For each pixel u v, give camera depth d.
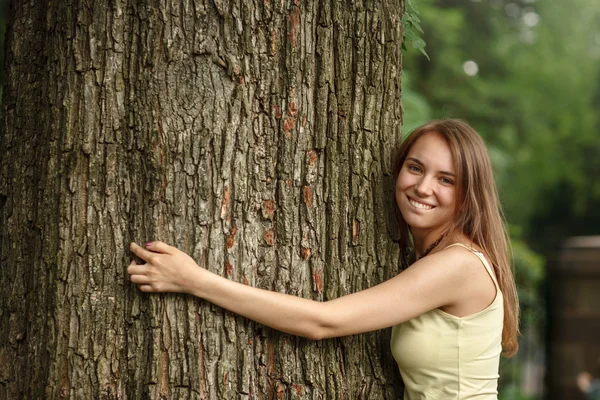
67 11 2.32
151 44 2.27
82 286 2.28
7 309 2.42
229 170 2.31
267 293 2.25
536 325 7.77
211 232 2.29
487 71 14.34
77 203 2.29
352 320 2.31
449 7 13.95
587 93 18.69
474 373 2.46
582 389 6.79
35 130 2.42
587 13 17.91
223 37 2.30
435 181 2.47
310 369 2.40
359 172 2.50
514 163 15.96
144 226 2.28
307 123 2.40
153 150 2.26
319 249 2.43
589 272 6.88
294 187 2.38
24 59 2.47
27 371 2.35
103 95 2.28
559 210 21.47
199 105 2.29
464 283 2.43
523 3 16.17
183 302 2.28
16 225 2.43
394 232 2.60
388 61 2.56
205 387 2.28
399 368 2.55
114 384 2.28
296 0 2.37
